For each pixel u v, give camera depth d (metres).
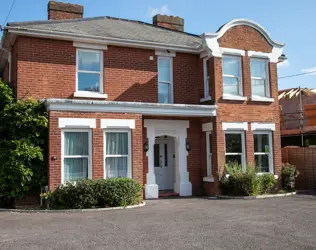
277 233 8.20
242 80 16.34
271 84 16.95
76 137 13.08
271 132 16.84
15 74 14.04
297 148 18.12
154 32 18.09
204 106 15.06
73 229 8.75
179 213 10.95
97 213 11.20
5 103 13.20
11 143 12.30
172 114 14.59
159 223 9.40
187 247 7.08
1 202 12.80
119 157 13.73
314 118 23.12
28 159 12.12
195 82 16.81
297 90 26.50
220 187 15.22
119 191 12.34
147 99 15.66
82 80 14.74
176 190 15.98
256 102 16.55
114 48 15.27
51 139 12.46
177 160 16.02
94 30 15.46
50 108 12.54
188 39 18.31
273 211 11.19
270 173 16.11
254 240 7.59
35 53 13.89
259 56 16.75
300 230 8.50
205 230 8.54
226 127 15.68
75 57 14.53
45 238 7.86
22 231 8.57
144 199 14.75
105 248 7.05
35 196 12.75
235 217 10.20
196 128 16.45
